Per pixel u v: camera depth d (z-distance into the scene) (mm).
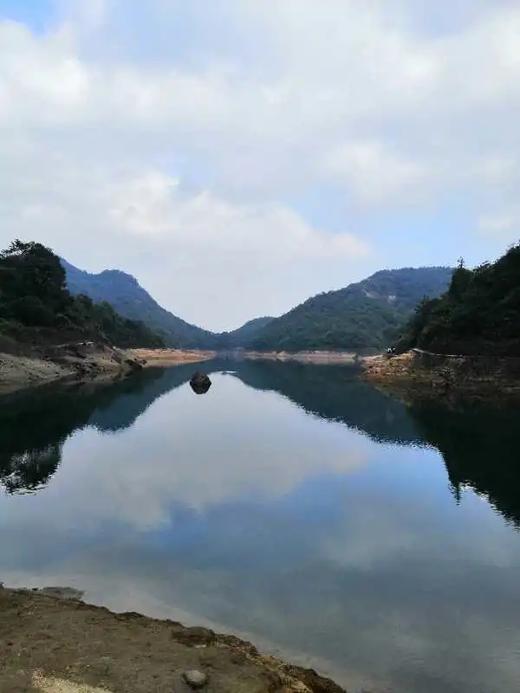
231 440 35000
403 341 112438
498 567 15102
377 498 22047
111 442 33812
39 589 13266
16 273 100938
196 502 21125
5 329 83188
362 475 25938
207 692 8062
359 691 9367
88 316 124688
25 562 15125
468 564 15289
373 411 49500
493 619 12055
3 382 68438
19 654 9078
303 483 24281
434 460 29188
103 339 118750
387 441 34719
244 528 18156
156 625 10773
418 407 51406
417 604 12727
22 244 107312
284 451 31500
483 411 47219
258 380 94062
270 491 22844
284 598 12977
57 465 27359
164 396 62219
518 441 33906
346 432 38219
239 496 22047
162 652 9328
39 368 79500
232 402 57375
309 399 60688
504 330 68250
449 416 44812
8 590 12664
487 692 9414
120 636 10000
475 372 67125
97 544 16562
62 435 35875
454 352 74250
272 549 16234
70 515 19391
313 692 8898
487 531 18125
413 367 84000
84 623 10625
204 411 49688
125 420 43031
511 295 69438
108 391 65188
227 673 8680
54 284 106938
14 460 28406
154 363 148750
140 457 29422
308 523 18766
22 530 17781
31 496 21844
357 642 10984
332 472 26484
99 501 21203
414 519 19359
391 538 17391
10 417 42812
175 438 35562
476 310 73250
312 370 127812
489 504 21266
